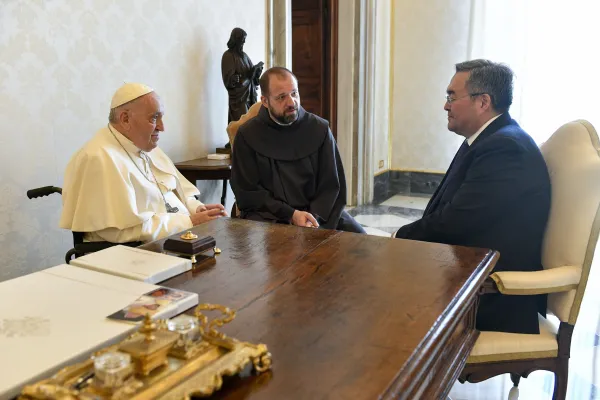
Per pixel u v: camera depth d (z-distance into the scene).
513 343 1.92
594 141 1.97
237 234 1.91
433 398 1.23
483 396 2.43
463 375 1.94
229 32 3.93
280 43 4.39
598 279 3.88
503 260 2.06
